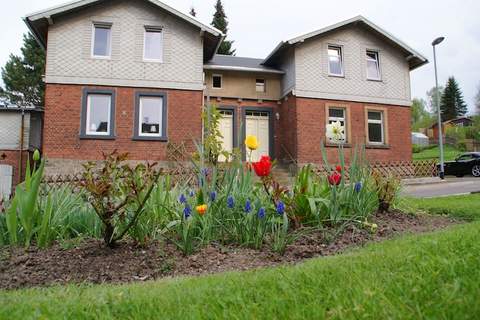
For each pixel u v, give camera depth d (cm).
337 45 1580
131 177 320
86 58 1309
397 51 1669
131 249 330
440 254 233
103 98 1324
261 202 367
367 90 1591
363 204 428
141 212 333
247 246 344
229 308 173
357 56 1600
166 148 1319
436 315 144
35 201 346
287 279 210
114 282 267
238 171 409
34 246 350
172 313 172
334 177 391
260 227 338
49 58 1284
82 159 1262
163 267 292
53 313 182
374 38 1639
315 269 229
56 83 1281
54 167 1238
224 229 361
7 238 365
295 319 154
